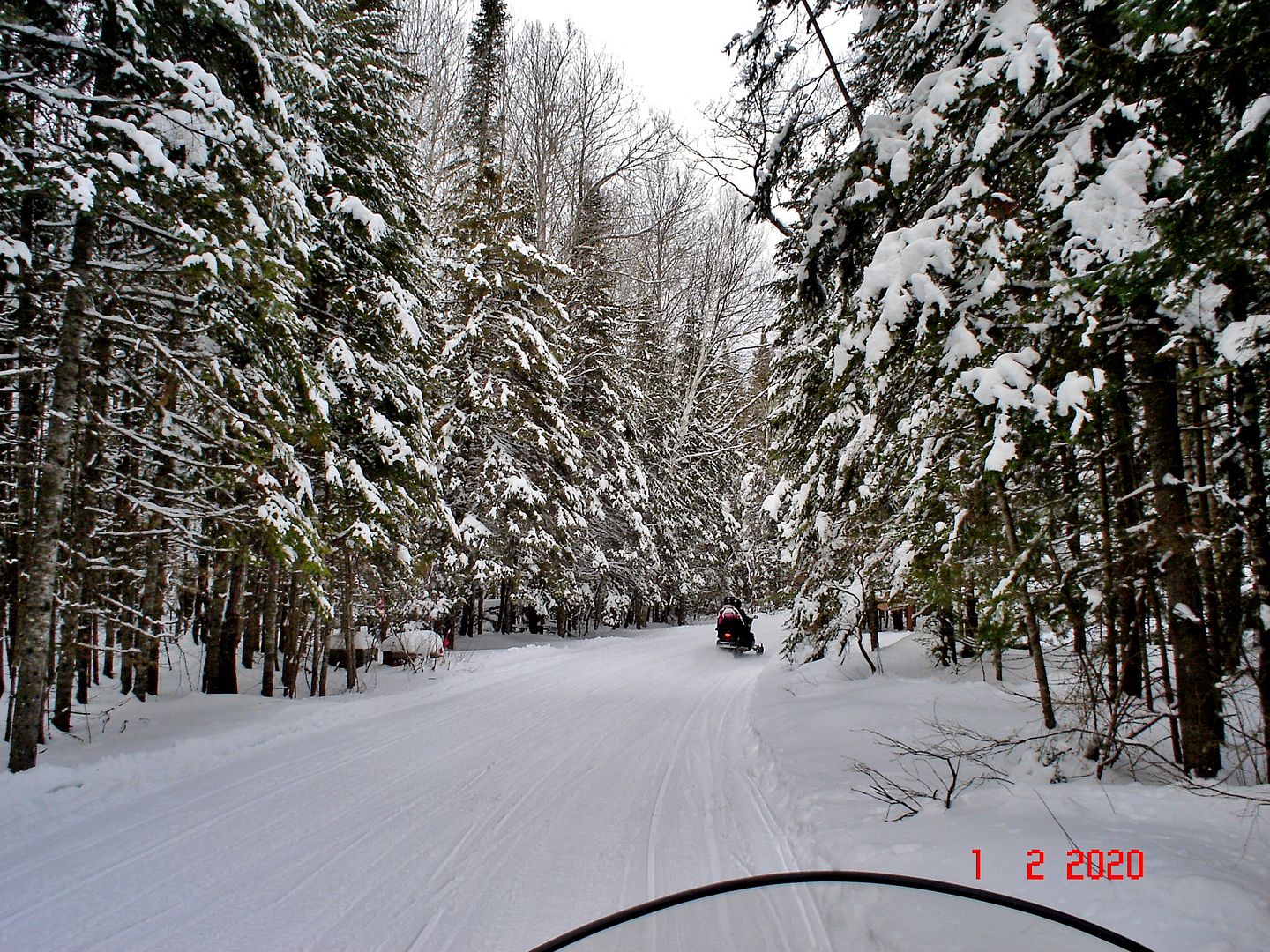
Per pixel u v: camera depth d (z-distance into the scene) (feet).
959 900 6.61
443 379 54.39
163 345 22.79
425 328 44.86
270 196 22.74
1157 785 15.55
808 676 39.11
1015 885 10.53
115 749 23.25
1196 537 15.19
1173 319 13.69
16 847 15.38
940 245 15.06
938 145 16.74
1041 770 17.04
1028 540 18.93
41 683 21.06
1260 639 14.74
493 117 71.92
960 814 14.83
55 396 21.68
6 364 25.03
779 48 23.56
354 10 35.50
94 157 17.78
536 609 71.87
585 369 74.18
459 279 56.90
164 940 11.40
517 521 61.46
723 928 7.20
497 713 32.09
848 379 22.56
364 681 42.88
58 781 19.38
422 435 40.06
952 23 18.10
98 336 22.61
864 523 30.96
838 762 20.62
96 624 32.65
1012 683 29.30
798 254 28.96
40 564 21.20
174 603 39.68
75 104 19.33
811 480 33.94
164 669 51.67
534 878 13.76
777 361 37.35
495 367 57.41
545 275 60.90
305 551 24.97
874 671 36.19
